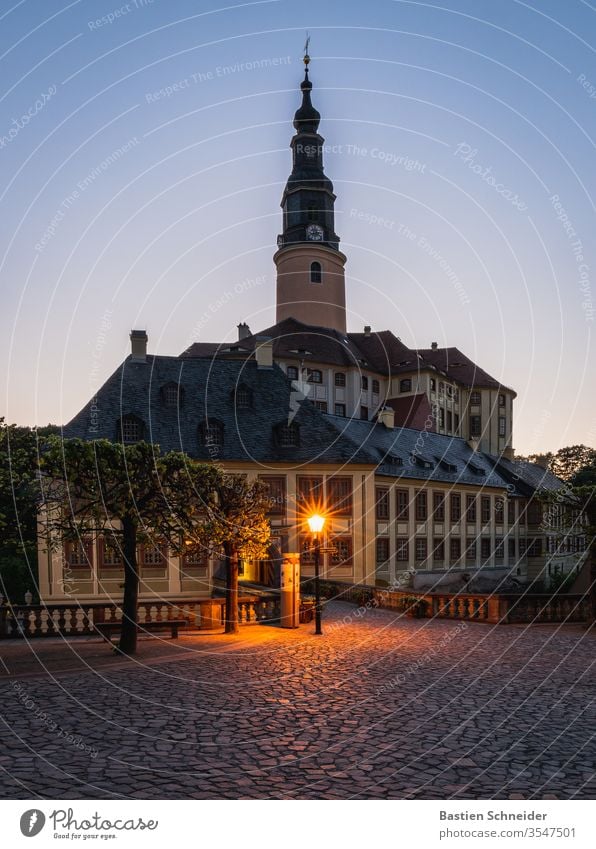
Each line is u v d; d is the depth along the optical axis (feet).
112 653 45.85
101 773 23.32
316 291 193.98
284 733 28.04
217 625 57.77
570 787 22.65
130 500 46.16
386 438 136.67
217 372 113.50
